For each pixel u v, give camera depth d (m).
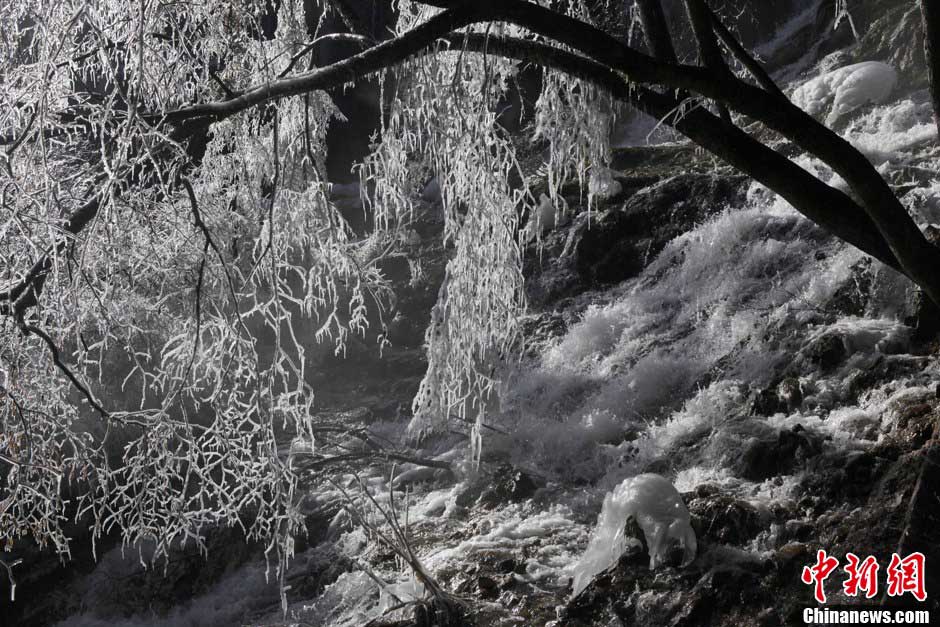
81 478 4.59
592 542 5.44
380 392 10.89
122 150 4.15
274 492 4.75
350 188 17.23
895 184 8.56
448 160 5.40
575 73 4.73
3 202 4.14
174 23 5.05
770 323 7.81
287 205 5.44
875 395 5.92
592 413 8.11
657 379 8.18
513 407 8.84
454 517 7.06
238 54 6.17
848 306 7.47
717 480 5.84
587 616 4.82
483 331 5.68
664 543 5.02
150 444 4.56
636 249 10.81
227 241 5.91
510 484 7.18
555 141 5.51
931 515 4.47
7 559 8.35
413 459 8.05
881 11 12.60
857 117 10.56
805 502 5.11
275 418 9.90
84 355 4.42
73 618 7.98
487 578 5.56
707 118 4.67
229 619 7.04
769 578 4.59
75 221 4.25
